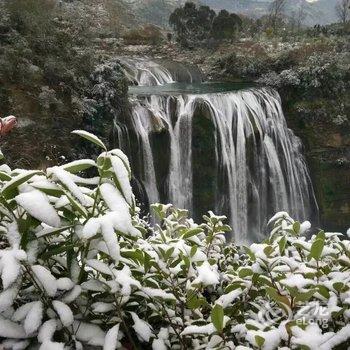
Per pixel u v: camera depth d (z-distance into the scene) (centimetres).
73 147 932
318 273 142
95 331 129
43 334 114
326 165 1536
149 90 1421
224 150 1266
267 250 146
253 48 2030
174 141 1190
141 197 1141
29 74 908
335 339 105
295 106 1518
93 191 140
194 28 2366
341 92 1534
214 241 226
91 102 982
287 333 111
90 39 1355
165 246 151
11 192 120
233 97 1330
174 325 144
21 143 823
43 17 1084
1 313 124
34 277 128
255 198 1367
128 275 130
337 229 1559
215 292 190
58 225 110
